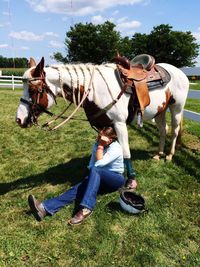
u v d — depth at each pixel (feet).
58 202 12.53
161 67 16.21
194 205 13.19
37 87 12.53
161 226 11.85
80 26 120.47
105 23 120.37
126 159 14.17
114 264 10.00
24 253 10.53
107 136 12.68
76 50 121.08
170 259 10.27
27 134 24.11
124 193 12.75
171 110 17.16
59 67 13.03
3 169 17.26
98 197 13.51
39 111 12.97
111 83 13.42
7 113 32.58
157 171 16.37
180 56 121.60
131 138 22.20
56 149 20.35
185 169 16.57
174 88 16.37
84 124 27.20
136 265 9.95
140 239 11.12
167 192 14.21
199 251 10.60
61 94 13.23
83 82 13.15
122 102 13.57
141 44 123.34
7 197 14.06
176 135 17.52
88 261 10.14
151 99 14.92
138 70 14.29
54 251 10.56
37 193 14.35
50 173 16.37
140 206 12.35
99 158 12.56
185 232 11.51
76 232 11.50
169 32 120.67
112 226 11.86
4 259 10.23
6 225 11.97
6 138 23.15
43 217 12.21
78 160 18.06
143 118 15.26
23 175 16.31
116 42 119.75
